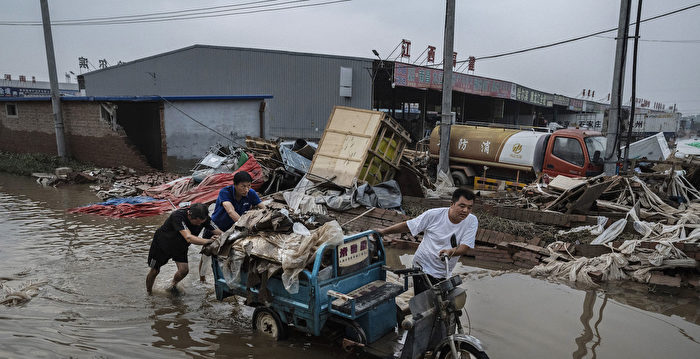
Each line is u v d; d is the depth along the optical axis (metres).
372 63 23.34
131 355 4.18
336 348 4.42
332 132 10.99
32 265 6.71
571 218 8.01
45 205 11.28
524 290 6.12
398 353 4.13
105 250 7.57
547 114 52.69
